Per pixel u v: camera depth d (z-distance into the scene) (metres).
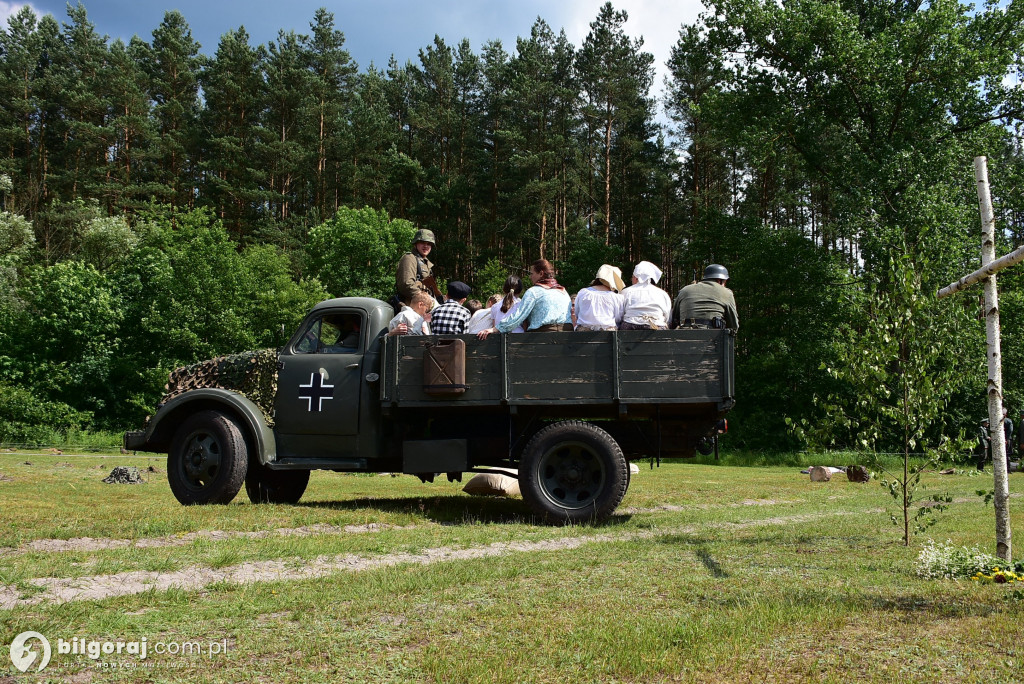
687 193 48.41
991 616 3.96
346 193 54.41
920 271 6.54
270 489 9.51
